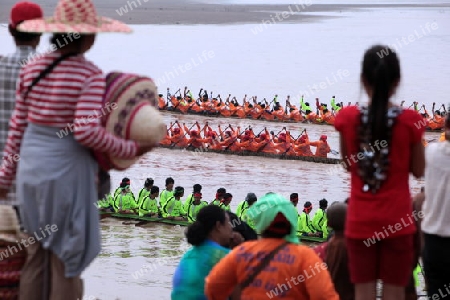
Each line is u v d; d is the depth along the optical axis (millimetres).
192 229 25875
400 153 20078
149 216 80375
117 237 73500
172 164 109250
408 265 20422
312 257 20781
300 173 103500
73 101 18891
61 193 19062
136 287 57500
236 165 108938
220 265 21500
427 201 22938
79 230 19172
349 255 20812
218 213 25984
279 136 115500
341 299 25672
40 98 19062
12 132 19953
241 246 21375
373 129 20016
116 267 63000
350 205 20656
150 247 69938
